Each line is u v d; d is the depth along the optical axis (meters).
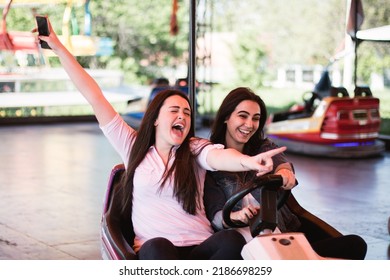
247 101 2.79
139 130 2.71
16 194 5.80
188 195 2.64
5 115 13.18
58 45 2.78
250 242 2.40
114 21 16.39
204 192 2.76
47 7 15.19
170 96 2.70
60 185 6.25
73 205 5.38
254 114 2.79
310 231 2.93
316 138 8.23
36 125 11.95
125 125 2.82
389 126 11.33
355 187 6.27
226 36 16.80
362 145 8.20
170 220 2.65
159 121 2.68
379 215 5.11
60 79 12.77
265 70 16.77
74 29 8.02
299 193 5.95
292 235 2.45
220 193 2.74
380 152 8.41
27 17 15.17
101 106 2.79
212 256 2.46
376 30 8.16
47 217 4.95
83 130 11.13
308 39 16.22
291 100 15.37
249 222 2.53
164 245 2.46
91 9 16.06
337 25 15.72
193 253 2.52
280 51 16.55
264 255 2.35
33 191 5.95
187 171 2.65
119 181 2.87
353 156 8.12
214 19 16.84
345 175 6.94
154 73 16.80
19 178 6.61
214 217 2.71
